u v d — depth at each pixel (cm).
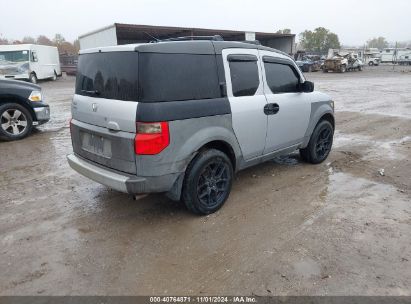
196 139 357
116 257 318
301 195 449
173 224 376
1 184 491
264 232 359
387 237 346
